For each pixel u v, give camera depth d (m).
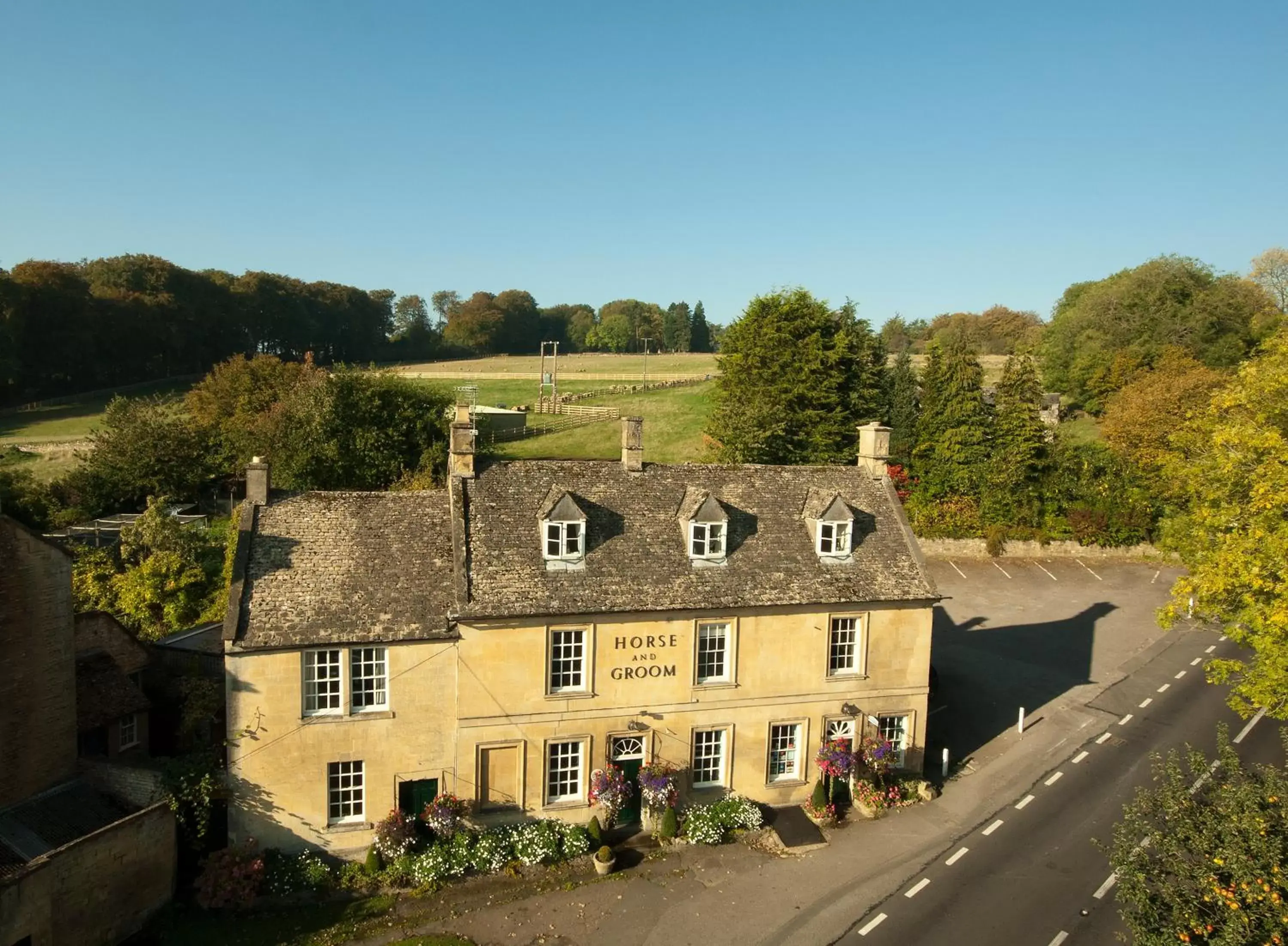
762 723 26.75
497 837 23.80
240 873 21.20
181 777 22.25
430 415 52.41
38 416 89.25
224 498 57.97
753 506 29.02
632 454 28.97
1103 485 57.56
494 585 24.48
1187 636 43.41
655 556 26.59
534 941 20.39
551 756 25.11
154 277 114.88
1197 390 59.66
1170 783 15.84
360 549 25.22
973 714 34.03
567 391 107.56
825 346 58.06
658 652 25.56
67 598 23.56
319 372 59.56
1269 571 24.88
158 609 38.47
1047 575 53.44
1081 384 87.44
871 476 31.14
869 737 27.83
